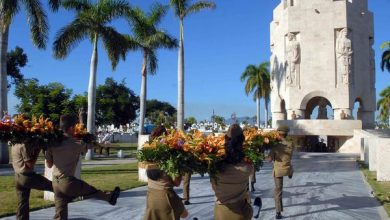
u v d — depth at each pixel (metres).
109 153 35.06
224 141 5.13
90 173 18.64
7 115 6.95
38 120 6.99
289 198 11.59
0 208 9.62
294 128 35.38
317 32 38.31
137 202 10.77
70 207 10.01
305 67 38.38
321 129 34.97
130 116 65.94
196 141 5.22
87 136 7.27
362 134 32.94
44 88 46.72
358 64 38.88
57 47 27.36
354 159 26.53
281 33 40.25
